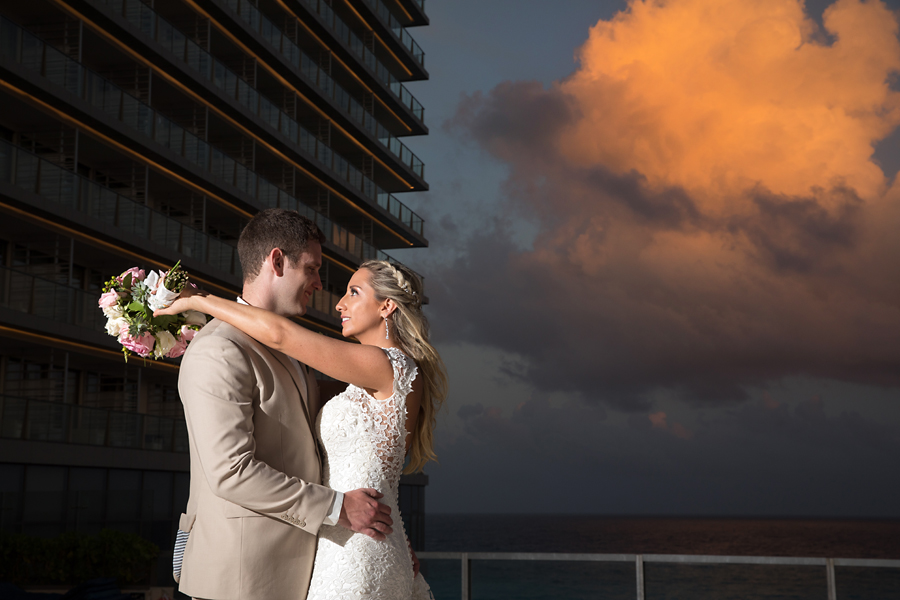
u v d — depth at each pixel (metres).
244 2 30.47
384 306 3.12
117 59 24.77
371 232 41.25
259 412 2.63
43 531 16.20
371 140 39.62
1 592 7.67
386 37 43.00
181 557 2.75
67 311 19.81
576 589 6.33
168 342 2.92
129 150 23.67
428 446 3.12
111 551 13.57
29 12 22.19
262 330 2.67
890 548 110.19
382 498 2.78
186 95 27.12
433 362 3.14
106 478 19.88
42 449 17.83
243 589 2.51
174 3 27.75
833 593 5.90
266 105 30.86
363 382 2.84
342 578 2.63
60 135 21.86
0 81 19.52
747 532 173.38
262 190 29.67
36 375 22.16
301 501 2.54
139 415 21.27
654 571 6.24
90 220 20.84
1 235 20.81
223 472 2.45
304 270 2.91
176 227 24.27
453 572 6.48
